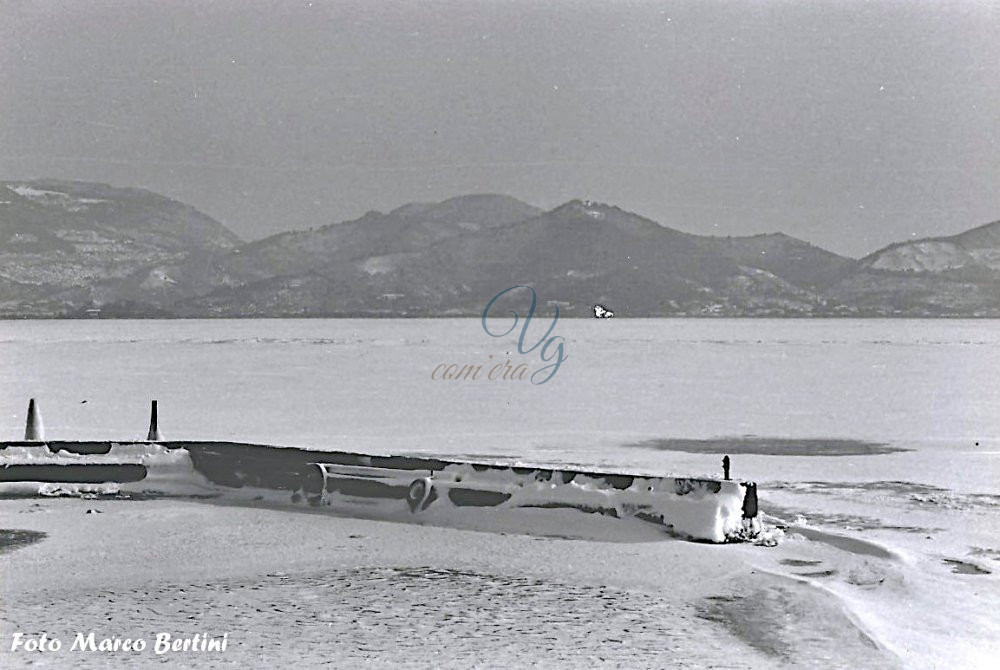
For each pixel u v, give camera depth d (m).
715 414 34.03
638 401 39.69
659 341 123.06
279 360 74.19
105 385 46.50
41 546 12.35
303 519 14.34
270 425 29.11
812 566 11.52
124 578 10.73
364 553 12.09
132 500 15.93
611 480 13.67
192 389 44.31
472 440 25.27
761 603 9.83
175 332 174.00
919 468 20.41
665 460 21.39
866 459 21.88
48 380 49.97
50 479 16.55
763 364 70.25
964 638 8.71
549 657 8.05
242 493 16.19
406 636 8.62
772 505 15.77
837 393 44.06
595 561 11.73
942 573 11.16
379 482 14.93
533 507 13.77
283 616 9.25
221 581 10.61
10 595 9.96
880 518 14.60
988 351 93.56
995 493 17.08
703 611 9.51
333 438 25.30
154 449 17.02
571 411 35.00
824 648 8.37
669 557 11.94
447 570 11.20
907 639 8.66
